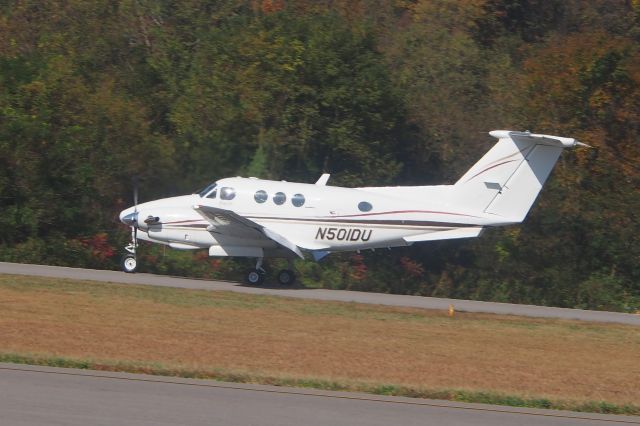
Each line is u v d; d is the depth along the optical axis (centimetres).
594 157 10562
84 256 9306
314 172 10481
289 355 4997
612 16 14638
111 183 9950
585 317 7462
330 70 10338
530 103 10869
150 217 8025
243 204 8019
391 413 3734
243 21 11712
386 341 5641
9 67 10062
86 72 11150
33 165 9412
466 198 7881
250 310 6494
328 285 9600
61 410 3434
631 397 4494
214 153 10144
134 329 5466
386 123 10506
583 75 10581
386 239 7950
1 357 4381
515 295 10012
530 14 14738
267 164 10206
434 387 4344
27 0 12362
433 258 10456
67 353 4638
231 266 9462
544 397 4281
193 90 10794
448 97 11188
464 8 13675
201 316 6088
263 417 3516
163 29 12719
